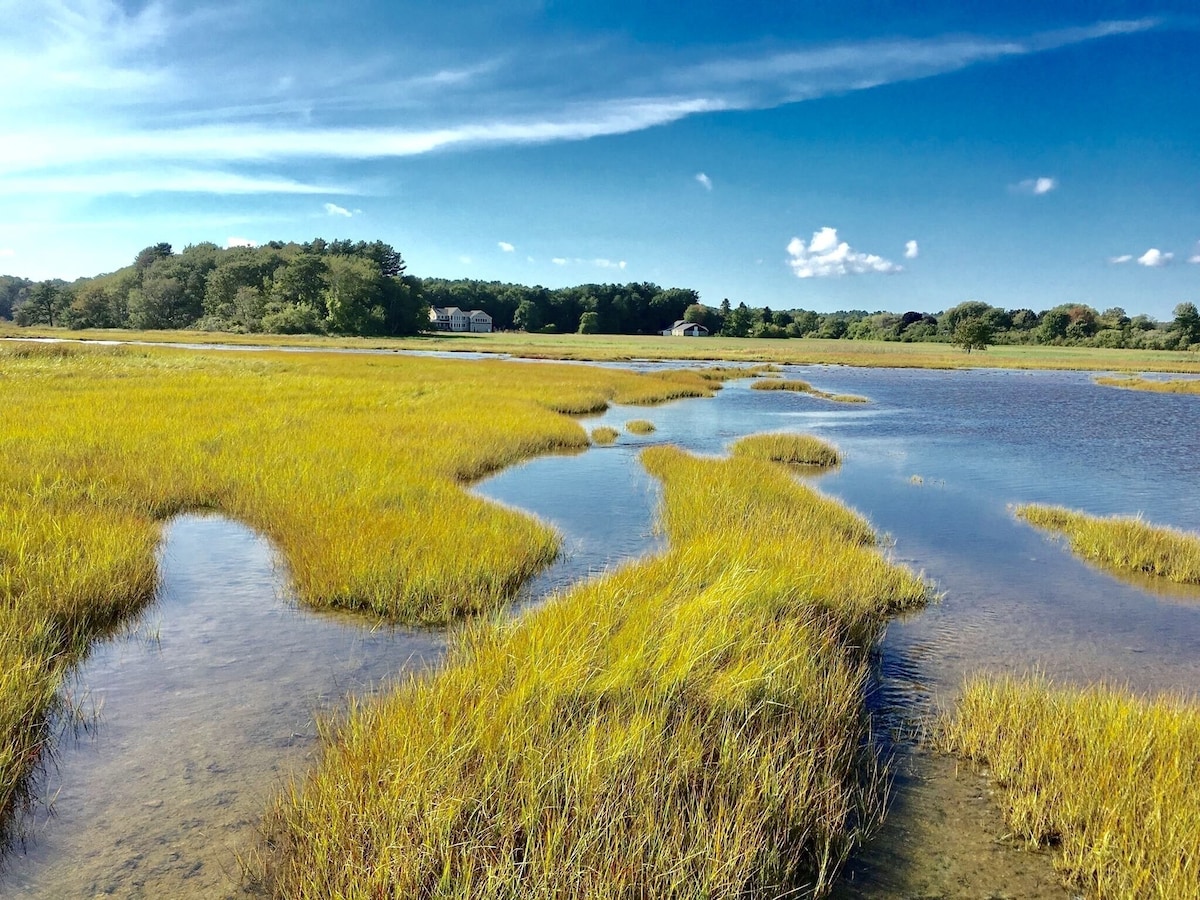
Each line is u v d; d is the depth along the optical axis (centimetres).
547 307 18050
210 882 411
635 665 594
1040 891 430
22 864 425
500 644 666
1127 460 2062
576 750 479
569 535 1192
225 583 916
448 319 17100
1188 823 434
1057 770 507
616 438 2267
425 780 449
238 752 547
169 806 481
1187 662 761
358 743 501
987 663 750
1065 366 7519
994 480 1769
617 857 404
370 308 11788
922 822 493
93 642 743
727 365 6519
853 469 1888
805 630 709
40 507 1045
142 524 1063
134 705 616
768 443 2053
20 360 3766
